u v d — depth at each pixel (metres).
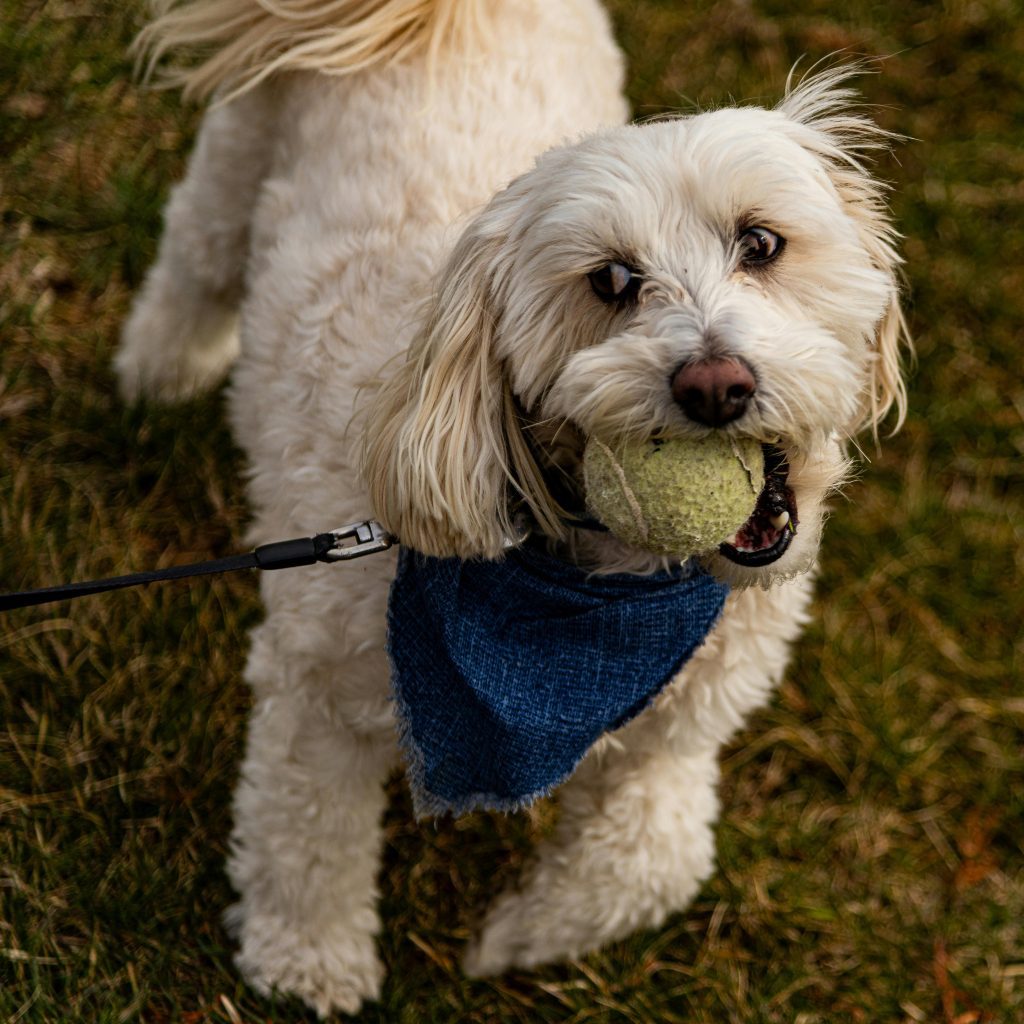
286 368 1.04
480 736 0.94
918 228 1.49
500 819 1.17
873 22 1.70
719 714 0.99
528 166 1.05
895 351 0.96
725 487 0.81
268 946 1.07
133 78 1.30
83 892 1.08
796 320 0.85
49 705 1.15
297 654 0.98
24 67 1.46
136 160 1.43
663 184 0.83
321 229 1.06
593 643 0.93
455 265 0.89
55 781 1.12
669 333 0.81
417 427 0.88
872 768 1.22
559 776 0.95
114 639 1.17
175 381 1.30
